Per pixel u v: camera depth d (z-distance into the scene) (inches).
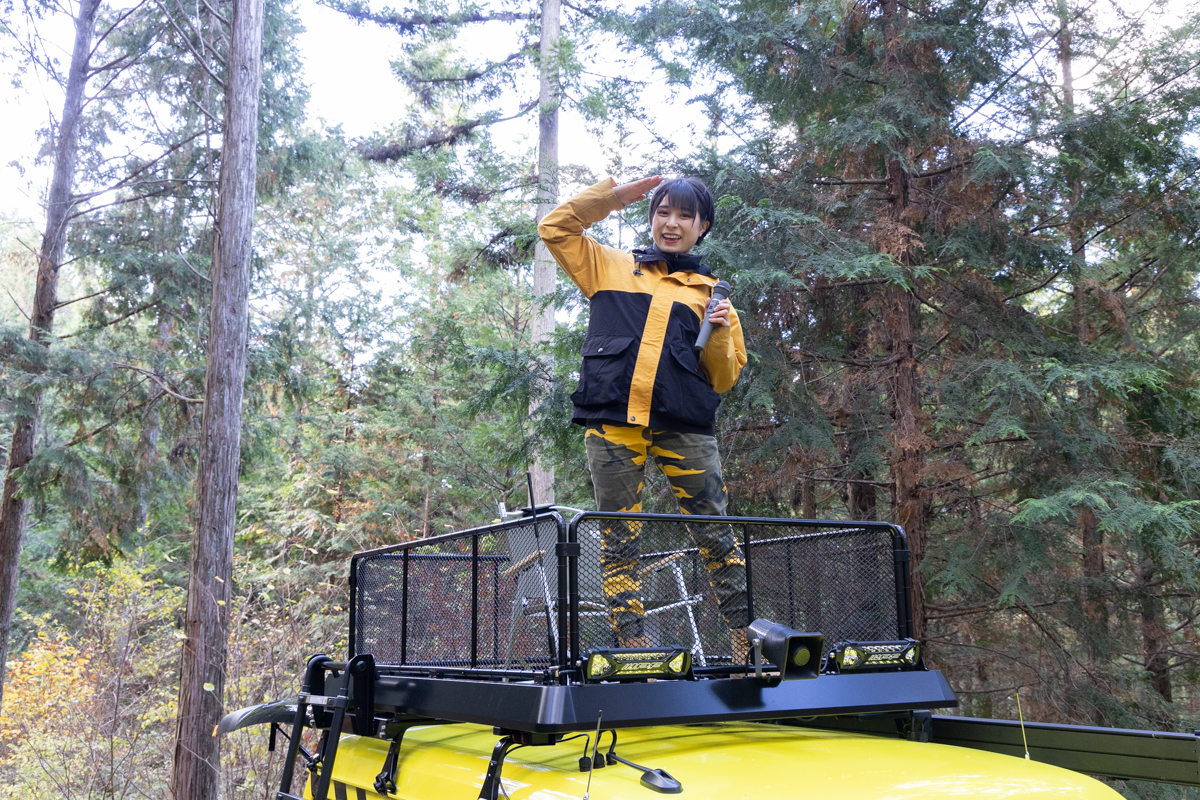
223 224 409.1
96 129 539.2
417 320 827.4
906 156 268.5
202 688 344.2
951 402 260.1
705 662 88.5
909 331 274.8
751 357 250.4
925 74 285.4
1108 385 238.1
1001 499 284.5
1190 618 308.0
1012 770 67.6
